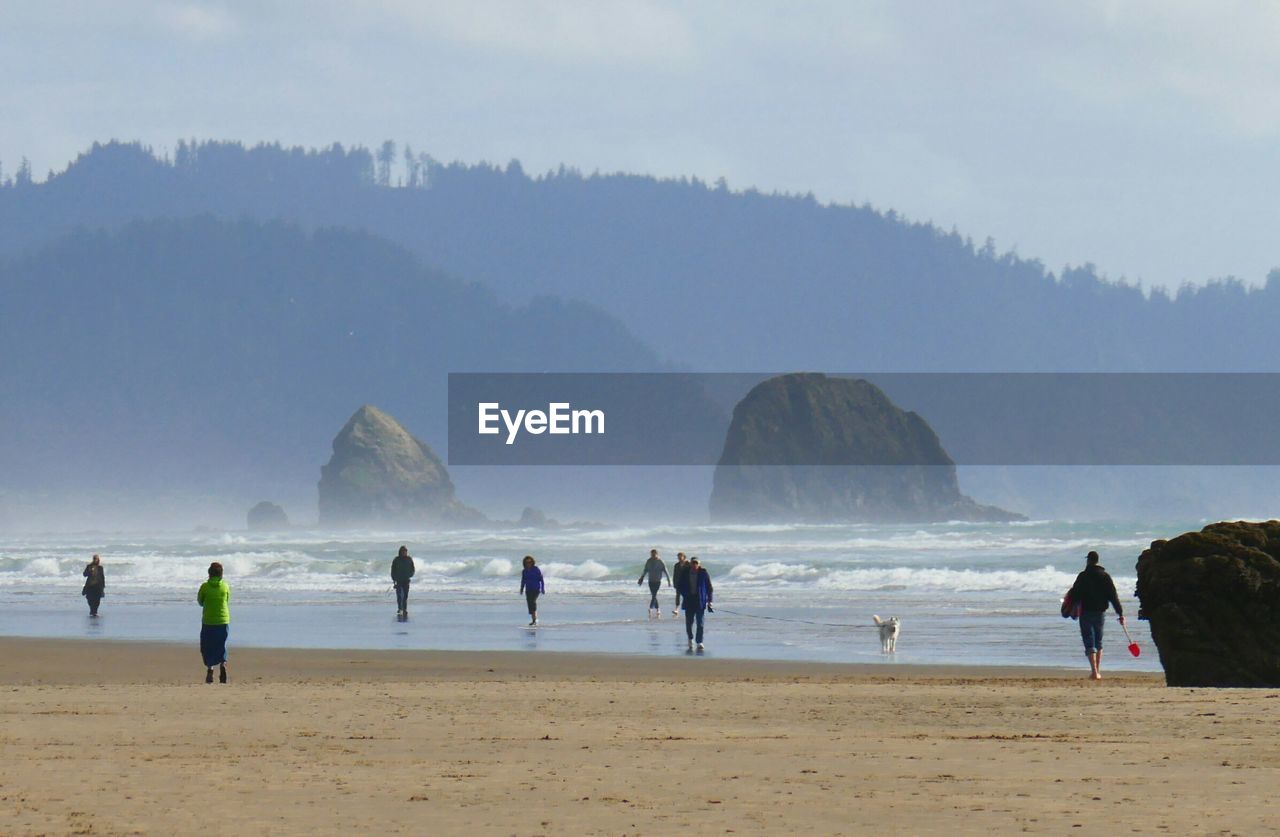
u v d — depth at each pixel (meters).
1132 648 81.25
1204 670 71.75
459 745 47.22
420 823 32.06
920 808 33.72
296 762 42.78
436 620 142.75
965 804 34.22
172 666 93.06
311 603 174.25
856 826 31.34
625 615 148.25
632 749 46.03
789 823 31.84
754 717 56.78
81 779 38.97
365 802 35.09
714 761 42.84
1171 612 72.81
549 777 39.47
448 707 61.16
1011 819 31.98
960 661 97.00
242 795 36.22
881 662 96.19
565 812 33.56
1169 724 52.06
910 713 57.97
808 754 44.53
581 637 120.38
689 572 106.88
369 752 45.31
